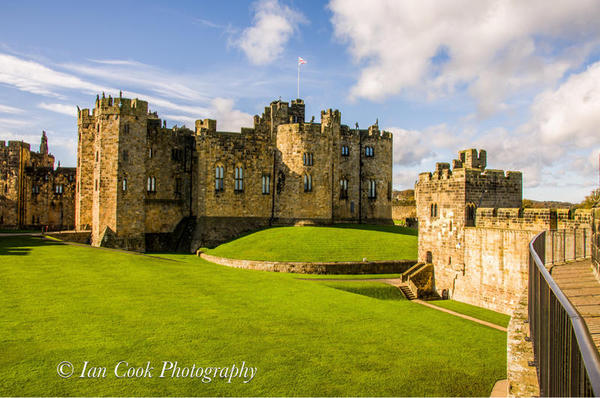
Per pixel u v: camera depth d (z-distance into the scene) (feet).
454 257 142.00
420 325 90.94
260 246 182.80
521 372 38.73
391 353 70.85
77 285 99.71
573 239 100.89
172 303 89.61
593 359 16.62
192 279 117.60
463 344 80.02
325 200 218.79
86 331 69.05
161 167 221.46
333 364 63.57
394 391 56.70
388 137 260.01
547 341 30.27
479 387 60.29
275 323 81.05
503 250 123.54
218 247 197.36
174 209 224.94
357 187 251.19
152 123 222.48
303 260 165.48
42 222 256.11
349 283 143.54
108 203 194.49
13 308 79.05
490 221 131.85
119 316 77.97
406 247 184.75
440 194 149.18
